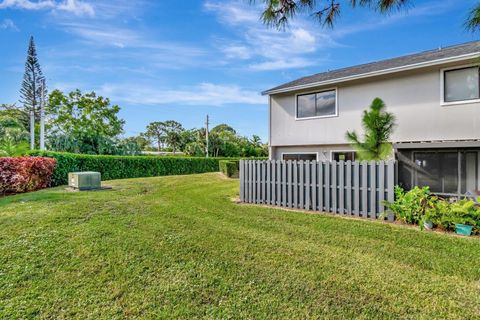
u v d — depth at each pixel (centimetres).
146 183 1288
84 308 304
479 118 891
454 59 888
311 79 1367
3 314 291
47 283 351
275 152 1418
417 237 523
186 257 424
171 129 4916
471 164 823
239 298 321
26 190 1014
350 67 1480
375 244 484
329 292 330
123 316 291
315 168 771
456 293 326
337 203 733
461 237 524
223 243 482
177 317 289
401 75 1041
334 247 470
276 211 752
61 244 462
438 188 862
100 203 772
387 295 323
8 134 2006
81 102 2955
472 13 368
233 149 3212
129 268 389
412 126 1020
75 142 2009
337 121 1197
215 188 1175
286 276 368
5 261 401
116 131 3142
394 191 652
